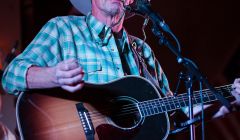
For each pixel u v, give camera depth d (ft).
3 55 10.39
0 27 12.62
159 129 6.82
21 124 6.21
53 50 6.85
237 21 14.97
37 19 12.73
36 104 6.34
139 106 6.80
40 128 6.27
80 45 7.06
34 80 6.11
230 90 7.40
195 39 14.87
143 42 7.71
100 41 7.22
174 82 14.16
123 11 7.50
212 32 14.94
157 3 14.40
